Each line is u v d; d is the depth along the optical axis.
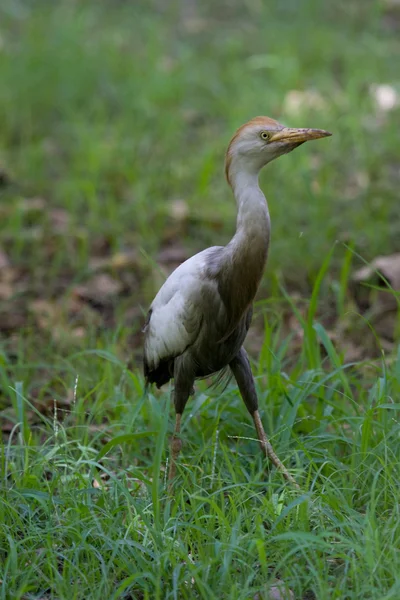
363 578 6.24
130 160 14.13
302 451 7.89
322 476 7.26
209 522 6.93
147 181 13.77
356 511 7.13
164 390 9.54
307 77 16.50
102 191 13.86
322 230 12.02
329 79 16.38
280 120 14.73
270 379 8.49
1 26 19.55
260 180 13.28
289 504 6.84
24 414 8.51
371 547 6.30
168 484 7.59
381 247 11.71
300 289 11.34
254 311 10.99
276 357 8.48
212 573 6.43
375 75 16.28
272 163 13.65
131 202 13.36
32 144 15.00
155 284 11.55
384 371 8.12
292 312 10.73
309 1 19.91
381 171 13.62
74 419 8.80
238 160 7.32
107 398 8.99
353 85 15.59
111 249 12.53
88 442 8.58
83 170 14.18
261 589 6.23
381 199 12.78
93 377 9.62
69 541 7.06
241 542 6.67
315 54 17.36
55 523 7.20
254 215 7.28
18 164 14.56
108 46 17.94
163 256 12.18
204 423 8.46
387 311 10.67
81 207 13.61
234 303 7.46
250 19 20.23
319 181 13.19
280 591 6.21
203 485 7.68
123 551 6.71
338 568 6.58
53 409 9.24
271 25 19.02
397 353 8.64
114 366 9.70
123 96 16.22
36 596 6.56
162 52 18.09
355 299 11.02
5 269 12.16
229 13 20.73
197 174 13.90
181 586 6.34
